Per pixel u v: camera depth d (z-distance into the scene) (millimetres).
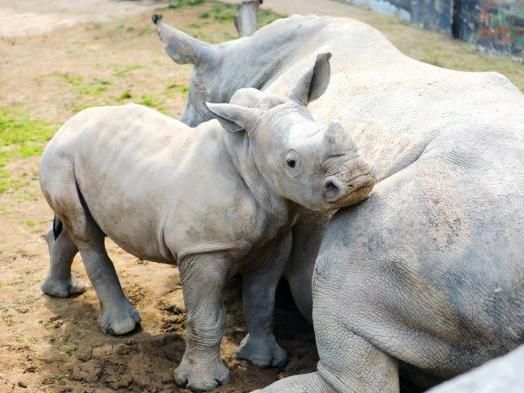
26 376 4480
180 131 4355
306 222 4129
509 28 11023
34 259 6035
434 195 3182
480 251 3021
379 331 3270
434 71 4156
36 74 10805
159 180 4176
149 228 4258
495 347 3059
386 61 4445
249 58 5363
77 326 5000
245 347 4504
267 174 3666
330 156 3236
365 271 3268
